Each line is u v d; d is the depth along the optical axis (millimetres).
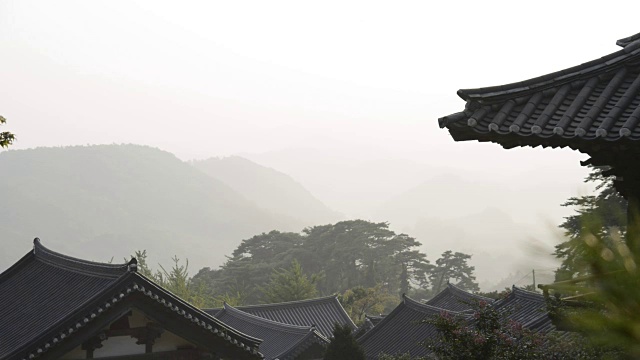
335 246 98062
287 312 47812
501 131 5090
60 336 17703
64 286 21859
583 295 2926
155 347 19484
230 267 95625
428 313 35062
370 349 34875
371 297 70125
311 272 98812
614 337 2637
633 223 2660
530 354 10328
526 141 5168
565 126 4988
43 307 20984
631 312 2605
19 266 26375
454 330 11391
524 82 5340
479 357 10891
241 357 20250
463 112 5160
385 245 97812
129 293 18344
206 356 19922
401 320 36125
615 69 5375
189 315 19172
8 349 18750
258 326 42969
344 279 100250
